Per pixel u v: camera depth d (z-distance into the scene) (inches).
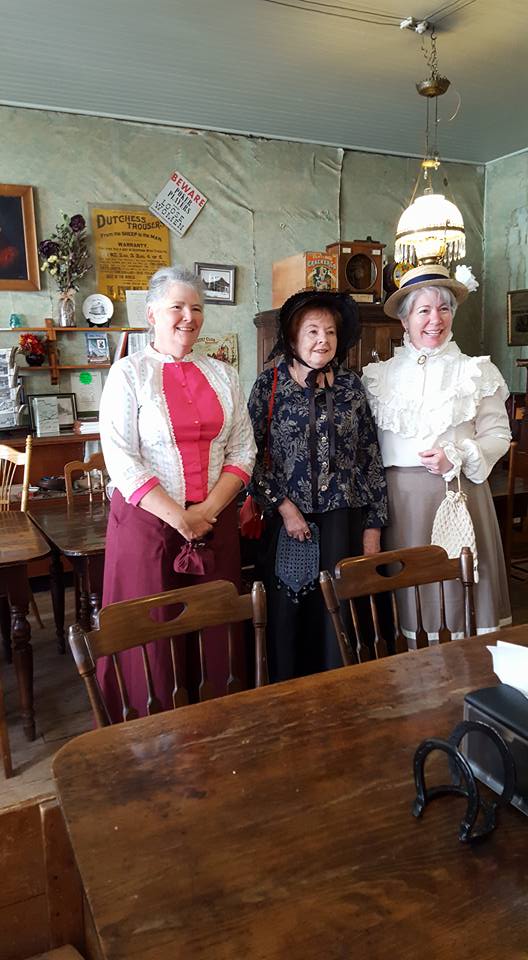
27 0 118.6
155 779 36.2
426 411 78.4
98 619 48.4
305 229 198.1
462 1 124.3
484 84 161.0
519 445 189.0
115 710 72.2
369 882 28.5
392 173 210.1
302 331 75.1
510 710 33.6
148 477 69.0
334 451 76.1
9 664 117.3
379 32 135.3
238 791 35.0
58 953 34.3
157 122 175.8
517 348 222.8
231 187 186.7
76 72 147.5
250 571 97.7
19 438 158.6
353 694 45.1
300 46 140.2
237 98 164.4
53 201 166.4
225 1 121.6
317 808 33.5
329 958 25.0
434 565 61.8
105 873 29.3
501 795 31.5
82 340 172.2
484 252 231.1
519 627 56.1
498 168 221.5
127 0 119.8
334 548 76.7
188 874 29.2
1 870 32.8
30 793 82.5
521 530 133.1
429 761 37.4
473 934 25.9
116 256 174.4
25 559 85.5
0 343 164.7
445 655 50.9
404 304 80.9
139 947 25.5
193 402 71.9
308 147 196.1
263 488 78.8
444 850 30.3
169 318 70.8
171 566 71.1
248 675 85.3
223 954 25.2
